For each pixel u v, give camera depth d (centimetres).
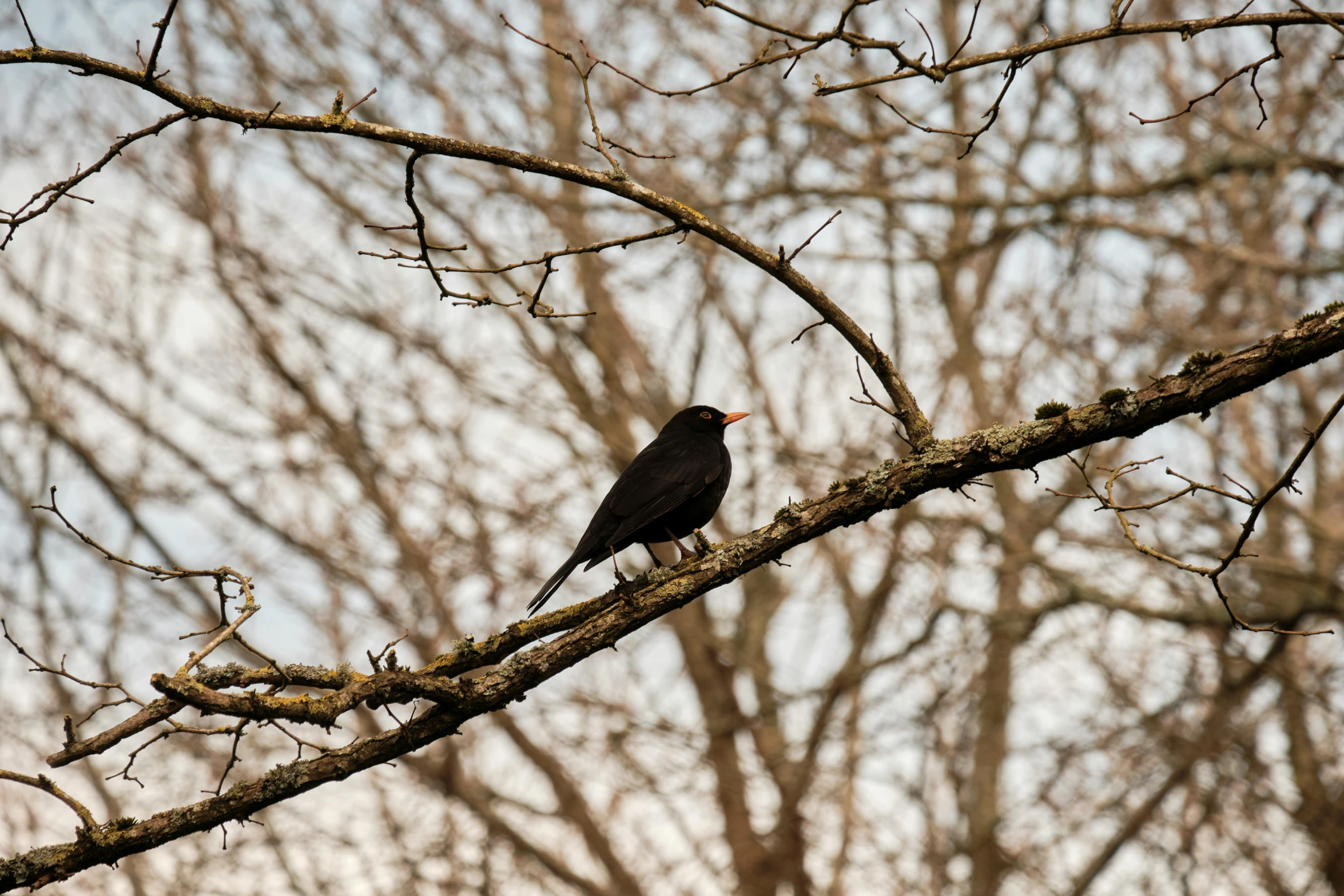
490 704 585
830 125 1568
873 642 1555
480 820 1625
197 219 1831
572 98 1861
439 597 1692
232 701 518
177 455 1802
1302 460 516
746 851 1487
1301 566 1500
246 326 1856
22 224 566
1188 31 629
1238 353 560
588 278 1936
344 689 550
